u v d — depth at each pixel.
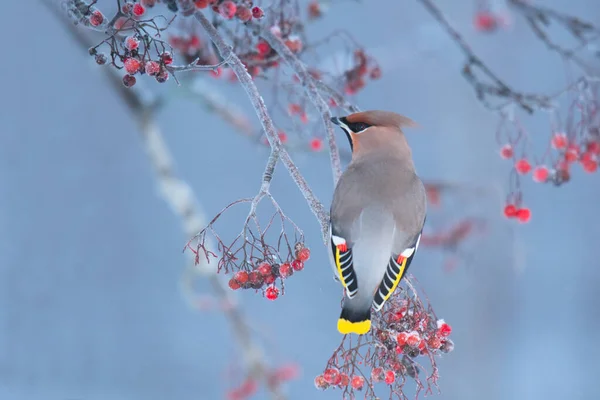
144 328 15.12
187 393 14.70
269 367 10.20
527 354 16.41
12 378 14.22
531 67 17.78
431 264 15.74
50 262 15.19
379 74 8.48
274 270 5.79
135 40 5.71
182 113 16.48
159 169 10.13
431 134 16.97
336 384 5.76
